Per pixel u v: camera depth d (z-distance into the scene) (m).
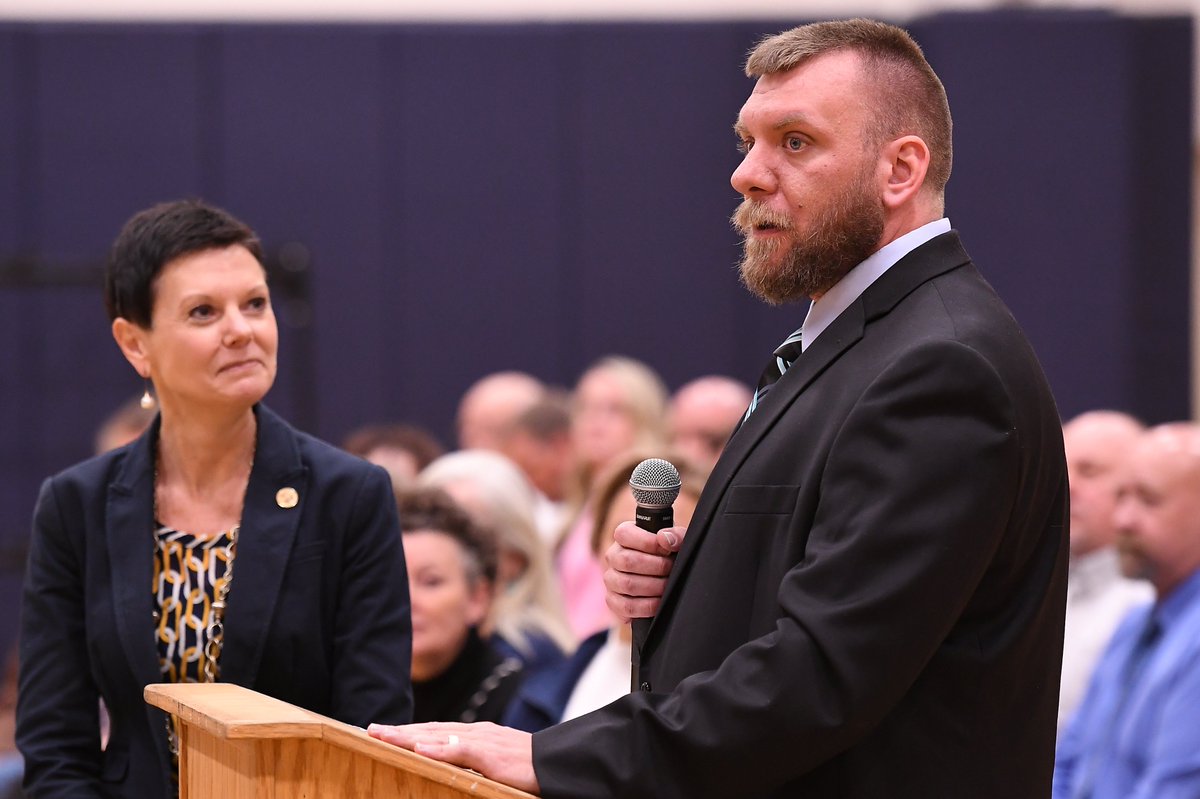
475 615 9.62
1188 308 21.28
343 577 6.38
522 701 9.52
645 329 22.45
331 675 6.37
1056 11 21.30
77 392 21.75
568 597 14.50
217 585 6.31
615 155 22.33
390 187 22.25
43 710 6.36
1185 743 9.79
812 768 4.98
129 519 6.38
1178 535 10.41
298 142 22.09
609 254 22.41
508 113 22.30
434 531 9.50
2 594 20.81
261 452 6.43
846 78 5.52
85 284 20.64
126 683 6.26
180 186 21.89
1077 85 21.16
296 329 20.55
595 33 22.27
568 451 17.66
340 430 22.25
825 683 4.82
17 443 21.64
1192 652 10.03
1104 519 12.12
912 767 5.12
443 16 22.36
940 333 5.15
